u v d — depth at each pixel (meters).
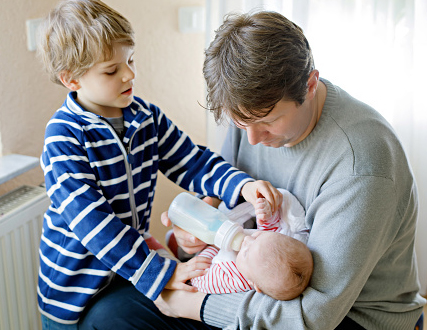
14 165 1.56
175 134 1.44
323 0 1.67
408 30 1.66
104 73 1.19
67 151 1.21
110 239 1.17
